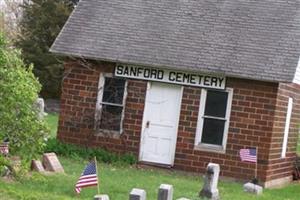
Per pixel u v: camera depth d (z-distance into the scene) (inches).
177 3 924.6
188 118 846.5
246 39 861.8
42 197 510.0
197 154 840.3
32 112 519.8
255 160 767.1
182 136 847.7
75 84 886.4
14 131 510.0
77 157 835.4
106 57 859.4
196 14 905.5
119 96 872.9
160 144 855.7
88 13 917.8
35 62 1814.7
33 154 528.1
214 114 839.7
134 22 903.1
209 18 897.5
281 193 776.9
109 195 565.9
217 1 920.3
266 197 703.1
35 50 1814.7
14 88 499.2
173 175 815.7
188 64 839.1
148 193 602.9
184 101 848.3
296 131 970.7
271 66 820.0
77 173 684.1
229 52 847.1
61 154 847.7
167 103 856.3
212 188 612.7
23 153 521.0
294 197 754.2
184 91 848.3
